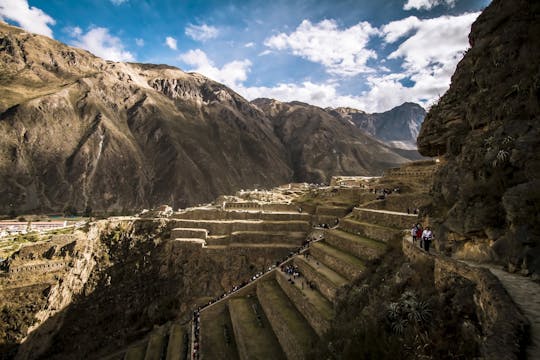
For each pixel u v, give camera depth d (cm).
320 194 8912
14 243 7250
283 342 3195
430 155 3325
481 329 1284
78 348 5631
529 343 927
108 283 6731
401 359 1488
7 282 5734
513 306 1091
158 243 7256
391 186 5834
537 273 1412
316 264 4006
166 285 6438
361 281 2902
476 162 2164
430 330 1512
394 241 3158
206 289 6194
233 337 3922
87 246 7000
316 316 2984
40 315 5622
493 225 1836
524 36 2256
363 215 4475
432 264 1931
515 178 1794
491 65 2462
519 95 2056
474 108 2502
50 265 6188
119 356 5106
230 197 9519
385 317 1783
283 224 6931
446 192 2455
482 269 1429
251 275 6234
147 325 5900
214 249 6538
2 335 5294
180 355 4019
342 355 1864
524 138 1828
